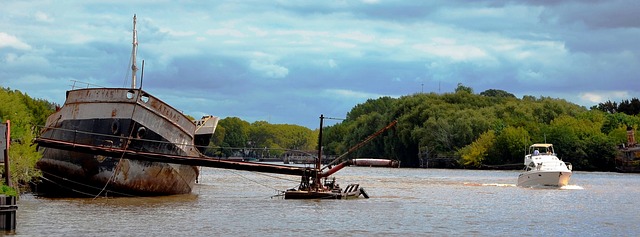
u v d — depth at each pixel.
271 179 147.00
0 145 60.72
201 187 117.19
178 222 64.75
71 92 84.12
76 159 80.81
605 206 89.56
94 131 80.94
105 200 80.94
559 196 106.38
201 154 92.38
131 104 80.00
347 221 68.31
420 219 71.62
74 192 85.06
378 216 72.94
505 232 63.78
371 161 86.44
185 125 85.75
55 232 56.81
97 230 58.59
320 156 89.31
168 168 84.50
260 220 67.50
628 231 65.38
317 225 65.06
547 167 129.38
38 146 82.56
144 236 56.44
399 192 111.88
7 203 55.81
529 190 120.50
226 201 85.25
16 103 109.19
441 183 141.88
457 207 85.38
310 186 89.88
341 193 90.31
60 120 85.06
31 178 86.19
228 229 61.34
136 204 78.25
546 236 61.84
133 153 78.62
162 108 82.44
